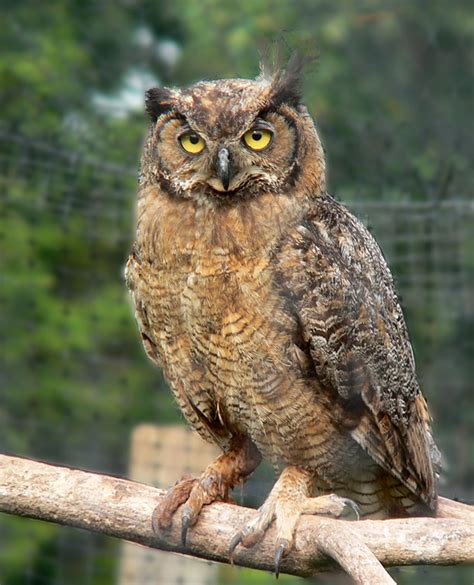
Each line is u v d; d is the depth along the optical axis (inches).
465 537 518.0
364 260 631.2
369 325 618.5
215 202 597.6
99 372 1304.1
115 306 1299.2
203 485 593.0
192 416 650.8
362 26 1350.9
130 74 1386.6
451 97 1339.8
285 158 605.9
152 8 1430.9
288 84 614.2
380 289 638.5
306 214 612.1
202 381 625.9
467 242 995.3
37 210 1154.0
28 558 1216.2
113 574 1144.2
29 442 1259.8
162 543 575.2
